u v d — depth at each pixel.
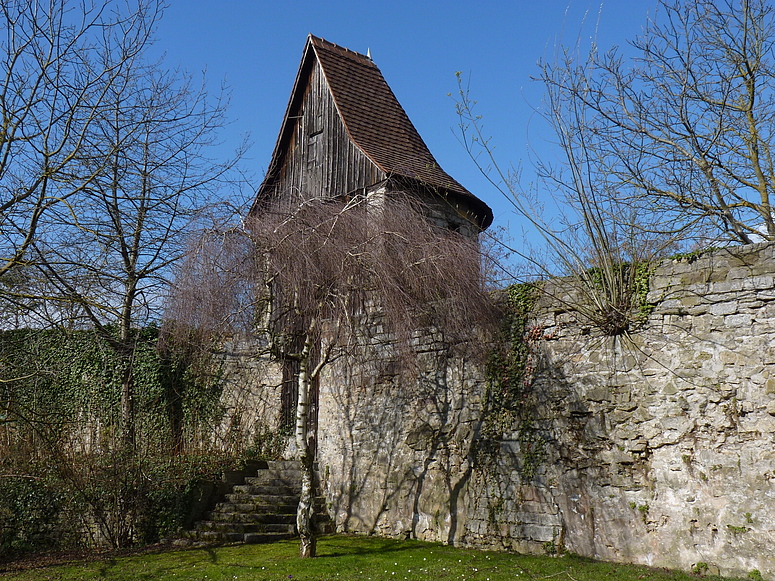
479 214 15.33
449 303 9.90
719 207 11.55
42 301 10.46
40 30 10.14
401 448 10.82
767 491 7.36
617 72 12.02
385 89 16.44
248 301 9.02
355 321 9.47
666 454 8.08
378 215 9.88
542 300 9.49
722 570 7.48
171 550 10.10
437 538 10.02
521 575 7.64
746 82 11.62
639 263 8.70
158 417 14.41
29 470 11.56
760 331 7.67
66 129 10.20
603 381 8.71
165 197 13.24
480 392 9.96
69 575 8.63
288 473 12.25
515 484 9.31
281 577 7.83
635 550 8.12
